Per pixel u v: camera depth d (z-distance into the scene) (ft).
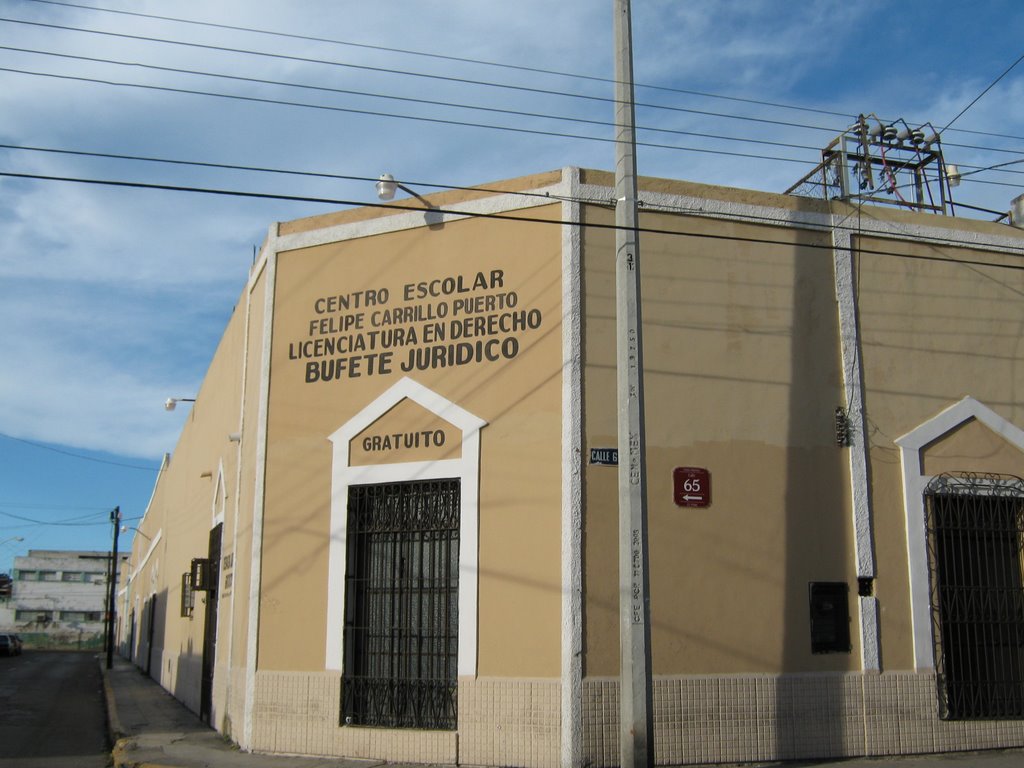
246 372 45.88
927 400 39.52
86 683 102.27
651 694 29.76
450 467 36.11
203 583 54.85
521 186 37.04
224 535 49.83
